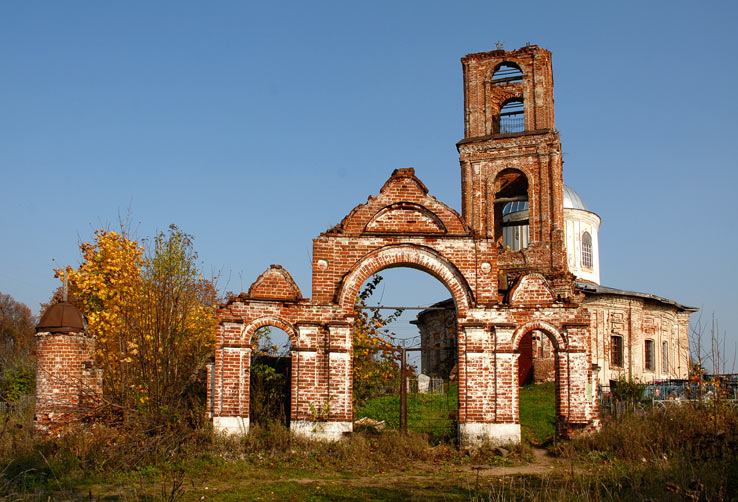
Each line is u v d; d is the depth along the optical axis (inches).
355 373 1048.8
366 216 935.0
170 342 900.0
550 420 1102.4
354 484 693.3
